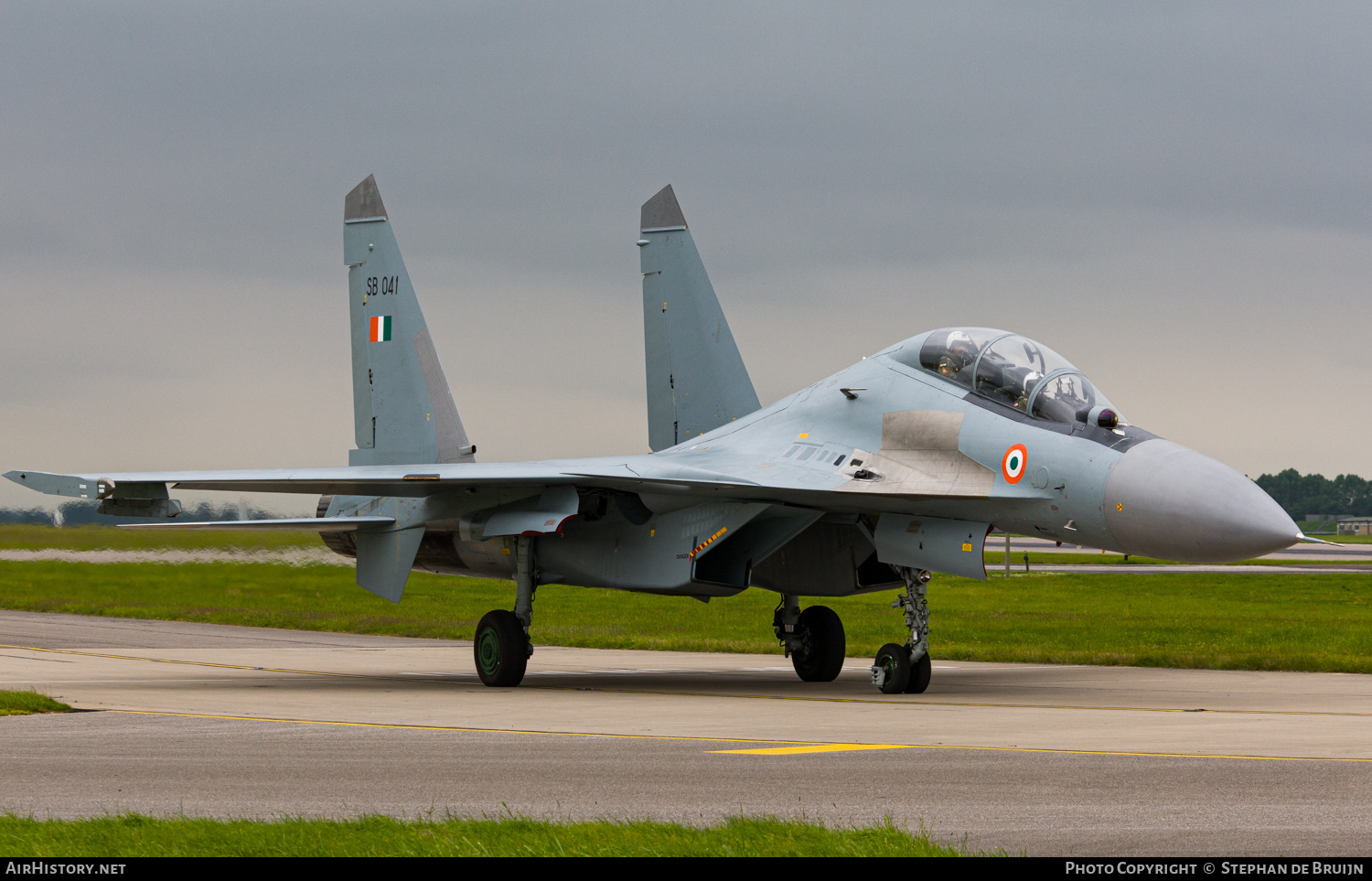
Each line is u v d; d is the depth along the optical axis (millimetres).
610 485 58312
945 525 54656
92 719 45469
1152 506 48125
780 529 59500
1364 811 27031
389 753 36438
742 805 28016
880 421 57344
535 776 32094
